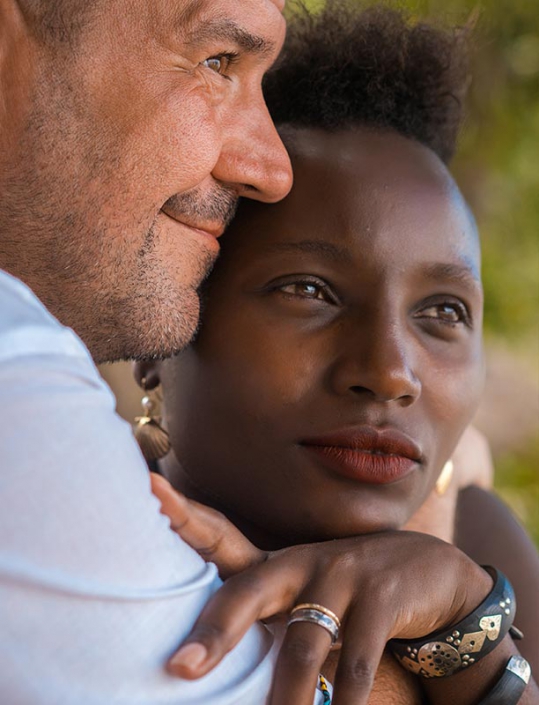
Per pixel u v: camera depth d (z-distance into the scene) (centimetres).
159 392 181
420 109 179
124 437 104
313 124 169
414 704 146
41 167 140
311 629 119
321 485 151
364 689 119
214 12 140
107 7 137
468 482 221
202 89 144
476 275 165
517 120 356
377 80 172
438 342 160
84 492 96
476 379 166
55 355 101
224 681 107
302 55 177
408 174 162
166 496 115
